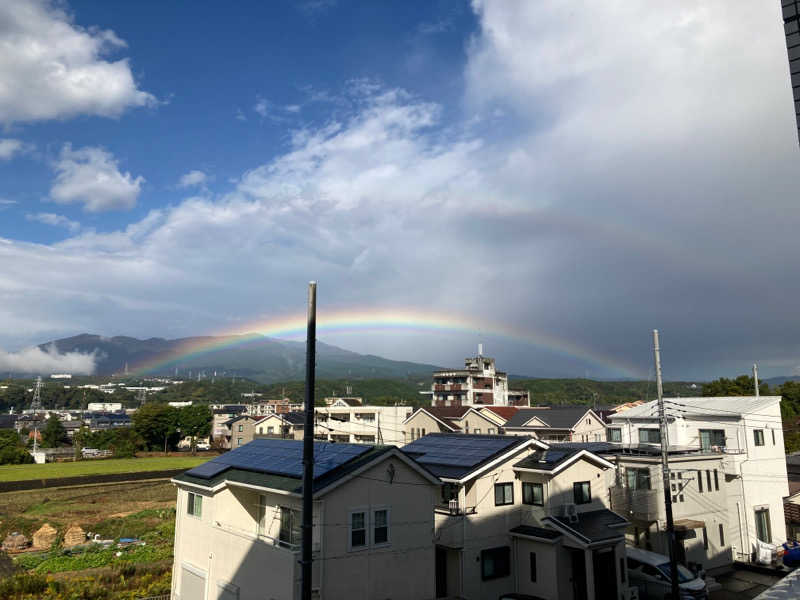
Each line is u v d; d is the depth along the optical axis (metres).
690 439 36.34
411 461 19.42
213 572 20.86
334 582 17.20
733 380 67.25
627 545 28.50
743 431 33.75
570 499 23.59
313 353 13.41
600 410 71.38
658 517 27.31
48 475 60.88
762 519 33.16
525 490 23.97
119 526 39.09
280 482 19.05
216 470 22.89
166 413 96.62
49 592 23.31
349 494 17.98
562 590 21.48
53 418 117.12
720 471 30.92
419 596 19.23
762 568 29.45
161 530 37.09
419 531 19.59
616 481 29.86
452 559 22.11
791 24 8.08
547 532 22.22
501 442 24.97
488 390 98.94
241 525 21.75
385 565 18.47
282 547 17.92
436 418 70.25
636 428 39.41
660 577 23.88
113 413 179.88
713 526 29.66
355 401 99.69
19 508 45.41
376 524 18.52
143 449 95.62
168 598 23.59
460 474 22.56
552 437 61.19
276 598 17.20
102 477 59.22
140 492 53.22
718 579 28.39
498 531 22.95
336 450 20.31
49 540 34.84
